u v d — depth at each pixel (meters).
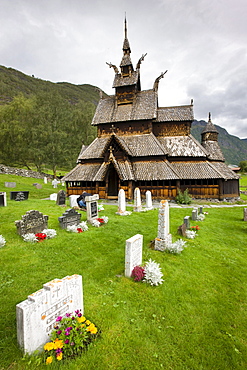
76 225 11.92
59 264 7.63
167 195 26.36
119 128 31.84
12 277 6.54
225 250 10.70
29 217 10.14
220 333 5.09
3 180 35.38
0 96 129.38
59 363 3.86
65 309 4.67
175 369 4.05
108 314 5.30
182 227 12.13
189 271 8.03
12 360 3.81
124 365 4.01
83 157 30.38
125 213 16.27
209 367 4.17
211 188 27.16
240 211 21.73
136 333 4.82
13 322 4.73
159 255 9.14
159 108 32.84
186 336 4.89
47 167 68.31
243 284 7.52
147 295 6.28
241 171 103.44
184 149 28.80
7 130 50.50
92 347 4.30
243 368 4.20
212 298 6.47
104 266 7.83
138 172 26.83
